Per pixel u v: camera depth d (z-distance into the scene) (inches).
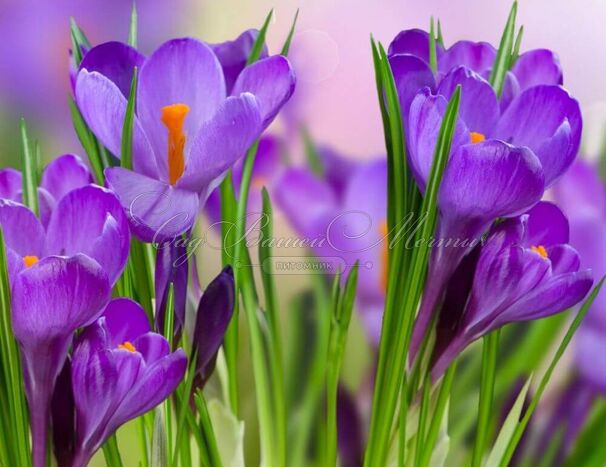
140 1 30.3
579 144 29.5
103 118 29.3
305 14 30.5
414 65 29.8
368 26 30.5
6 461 29.9
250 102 29.0
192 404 30.4
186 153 29.6
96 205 29.4
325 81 30.5
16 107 30.4
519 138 29.7
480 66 30.4
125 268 30.0
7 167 30.5
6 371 29.7
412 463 30.6
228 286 30.1
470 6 30.5
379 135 30.5
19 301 29.1
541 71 30.5
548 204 30.1
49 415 29.8
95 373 29.6
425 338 30.3
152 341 30.0
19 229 29.5
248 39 30.1
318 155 30.5
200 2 30.3
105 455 30.7
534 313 30.2
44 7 30.3
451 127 29.3
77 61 30.2
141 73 29.5
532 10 30.7
